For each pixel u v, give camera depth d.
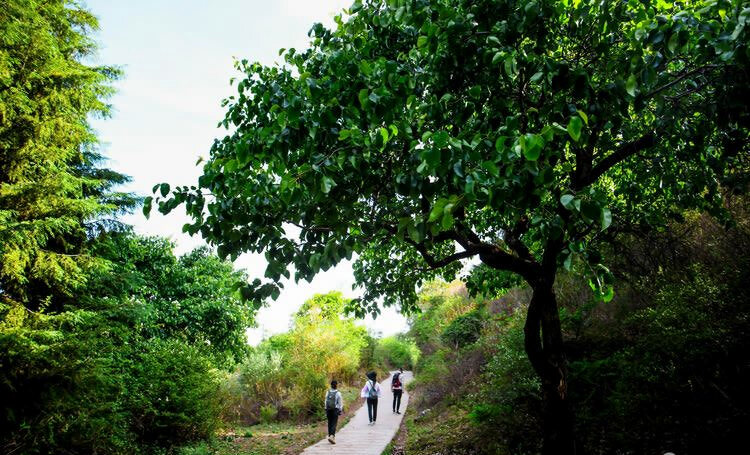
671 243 6.65
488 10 2.91
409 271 6.92
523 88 3.49
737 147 3.41
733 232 6.19
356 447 9.38
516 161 2.36
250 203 3.04
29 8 7.73
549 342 4.72
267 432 13.02
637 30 2.29
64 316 7.49
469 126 3.24
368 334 28.66
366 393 12.88
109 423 7.16
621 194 5.74
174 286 12.66
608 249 7.31
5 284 7.74
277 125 2.86
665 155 4.55
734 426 4.23
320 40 4.20
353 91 2.77
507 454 6.21
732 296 5.15
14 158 7.62
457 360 13.70
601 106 2.72
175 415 9.65
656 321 5.36
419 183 2.63
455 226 4.38
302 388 16.53
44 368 6.10
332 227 3.08
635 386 5.18
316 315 21.22
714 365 4.73
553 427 4.55
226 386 15.92
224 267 14.08
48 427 5.97
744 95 2.46
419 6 2.85
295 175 2.64
